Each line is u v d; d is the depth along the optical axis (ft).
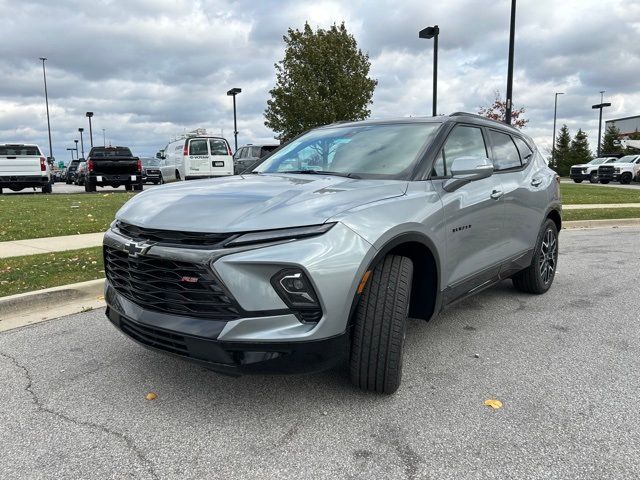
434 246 11.44
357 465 8.45
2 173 64.44
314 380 11.51
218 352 9.13
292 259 8.98
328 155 13.82
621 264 24.61
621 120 254.06
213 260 9.06
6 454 8.79
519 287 18.81
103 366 12.43
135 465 8.49
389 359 10.18
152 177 99.14
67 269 20.86
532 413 10.11
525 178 16.88
